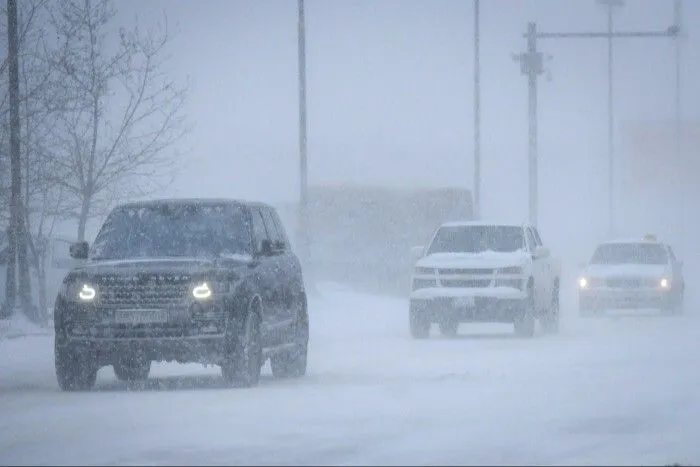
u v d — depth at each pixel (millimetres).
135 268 45094
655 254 97125
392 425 34188
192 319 44469
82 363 45062
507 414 36375
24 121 82125
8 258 74188
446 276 72188
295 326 51438
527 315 71688
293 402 39469
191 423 34750
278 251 49000
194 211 49375
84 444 31188
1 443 31516
